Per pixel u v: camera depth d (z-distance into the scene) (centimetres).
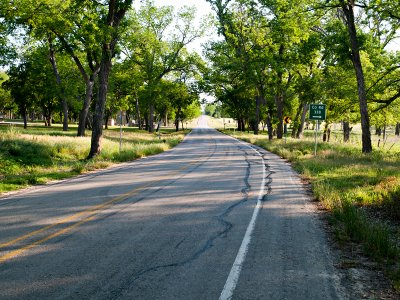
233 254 575
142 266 520
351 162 1725
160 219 791
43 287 449
